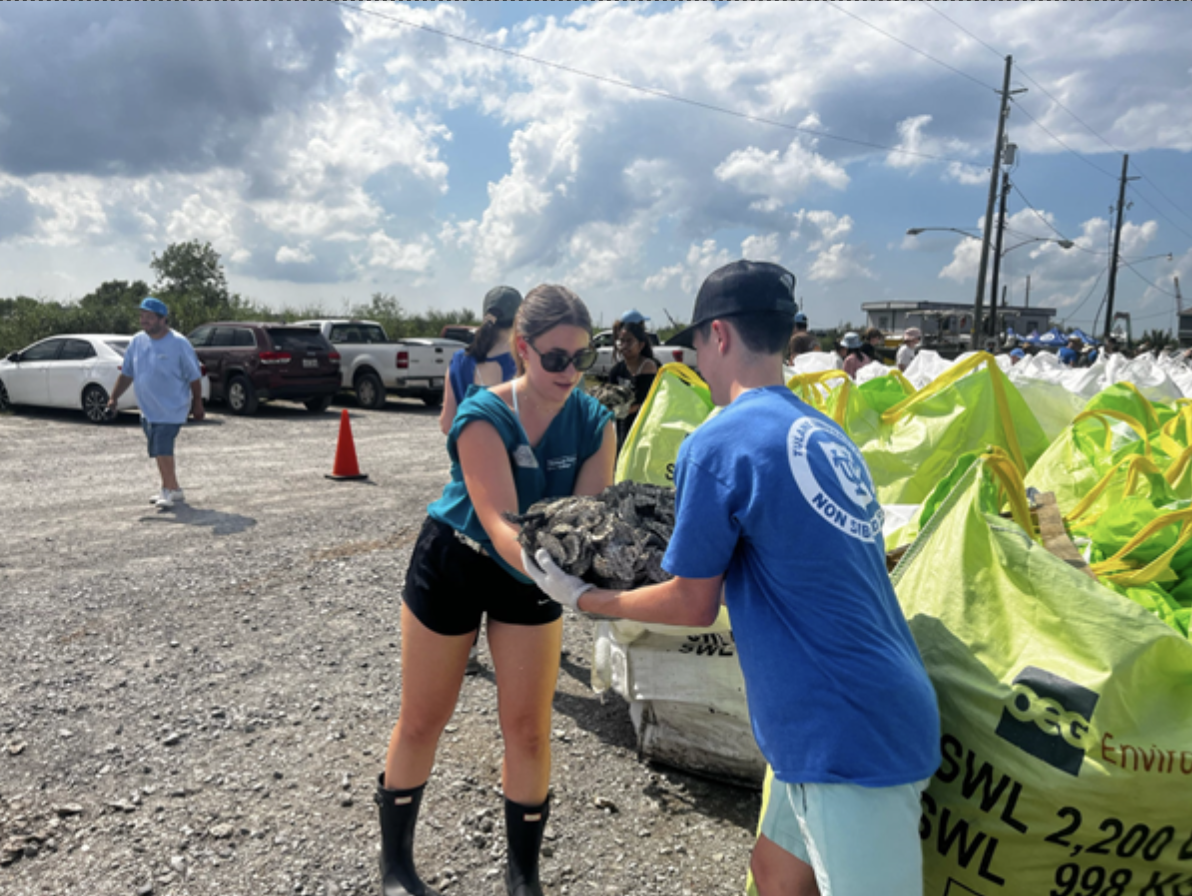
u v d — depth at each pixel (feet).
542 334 7.15
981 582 6.43
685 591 5.40
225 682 13.29
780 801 5.82
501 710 7.96
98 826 9.52
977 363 12.87
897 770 5.03
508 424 7.30
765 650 5.27
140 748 11.22
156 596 17.21
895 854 5.07
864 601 5.19
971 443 12.62
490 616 7.77
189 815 9.78
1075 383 20.83
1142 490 9.95
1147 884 5.84
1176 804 5.67
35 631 15.17
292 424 48.47
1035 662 5.97
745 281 5.68
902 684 5.14
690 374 13.69
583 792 10.56
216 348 52.85
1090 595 6.02
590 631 16.11
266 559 20.04
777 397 5.49
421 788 8.21
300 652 14.56
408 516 24.91
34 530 22.63
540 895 8.07
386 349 57.52
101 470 32.27
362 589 18.02
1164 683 5.90
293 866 8.94
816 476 5.15
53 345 49.62
